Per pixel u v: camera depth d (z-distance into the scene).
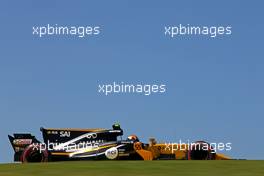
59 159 38.78
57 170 26.84
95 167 27.98
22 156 37.88
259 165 29.00
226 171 26.61
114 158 38.81
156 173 25.78
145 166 28.41
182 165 28.98
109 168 27.56
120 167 28.02
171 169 27.28
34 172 26.20
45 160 38.09
